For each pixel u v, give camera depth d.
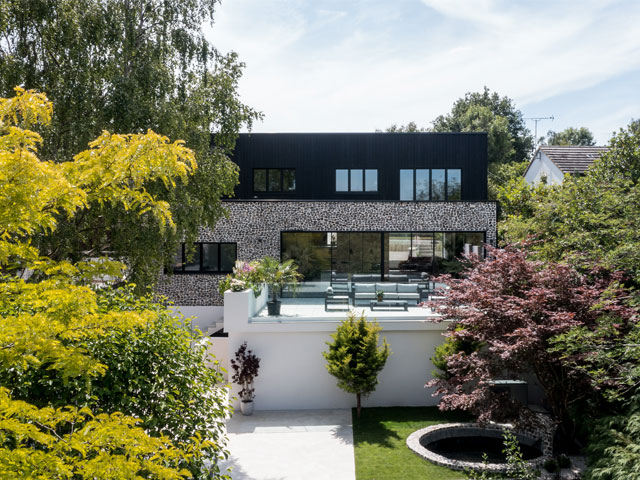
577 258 11.38
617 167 17.17
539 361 10.43
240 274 14.66
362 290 16.64
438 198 25.66
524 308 10.48
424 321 14.03
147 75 14.59
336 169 25.67
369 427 12.62
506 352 9.59
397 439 11.80
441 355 13.34
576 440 11.48
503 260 11.67
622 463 7.96
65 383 4.23
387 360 14.20
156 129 14.33
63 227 12.76
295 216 22.58
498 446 11.96
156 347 7.49
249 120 17.48
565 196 14.69
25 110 4.97
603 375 9.41
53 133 13.91
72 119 13.87
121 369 6.77
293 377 14.06
